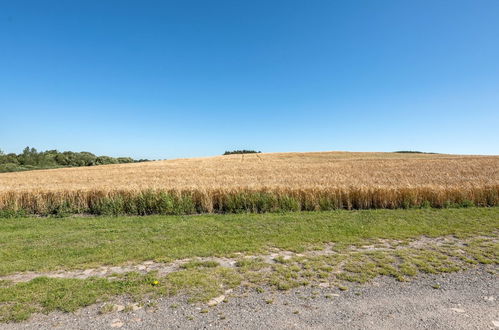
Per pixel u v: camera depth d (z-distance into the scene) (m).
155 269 5.18
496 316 3.50
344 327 3.26
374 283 4.50
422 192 13.24
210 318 3.46
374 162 38.16
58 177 28.03
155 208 12.38
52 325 3.34
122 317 3.50
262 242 6.94
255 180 20.14
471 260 5.52
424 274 4.87
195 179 22.30
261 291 4.21
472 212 11.31
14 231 8.90
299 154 59.66
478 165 32.19
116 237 7.61
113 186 14.36
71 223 10.16
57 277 4.80
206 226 9.02
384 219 10.00
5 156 58.25
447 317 3.48
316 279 4.66
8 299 3.94
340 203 12.95
